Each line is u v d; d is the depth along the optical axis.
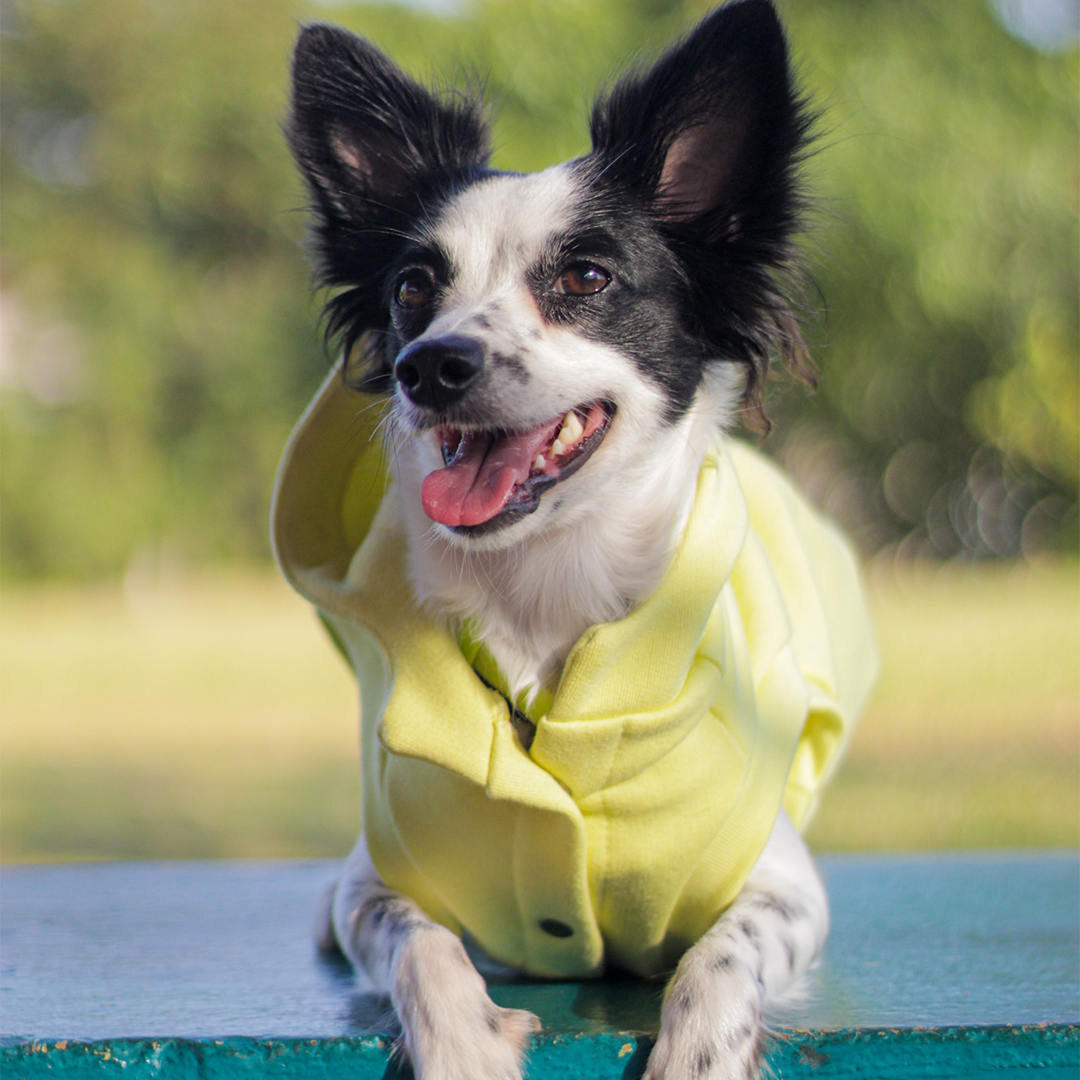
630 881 0.64
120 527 4.91
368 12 3.21
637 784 0.62
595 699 0.62
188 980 0.69
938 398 3.77
